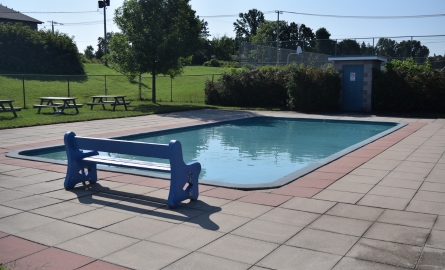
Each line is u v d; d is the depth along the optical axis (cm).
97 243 425
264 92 2173
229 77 2253
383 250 400
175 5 2148
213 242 425
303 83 1914
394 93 1797
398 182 659
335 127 1545
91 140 613
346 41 2503
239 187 624
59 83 3080
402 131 1280
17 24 3534
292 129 1500
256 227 466
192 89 3228
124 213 519
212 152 1078
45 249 410
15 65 3356
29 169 764
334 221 482
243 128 1521
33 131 1277
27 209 536
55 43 3628
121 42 2220
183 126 1425
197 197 569
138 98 2598
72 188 634
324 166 782
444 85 1736
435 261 375
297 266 369
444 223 471
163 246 416
